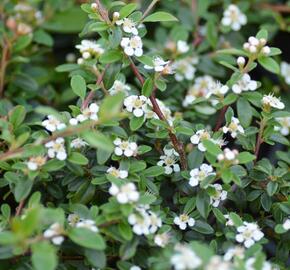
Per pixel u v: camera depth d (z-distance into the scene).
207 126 0.42
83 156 0.33
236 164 0.34
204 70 0.49
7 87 0.47
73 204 0.33
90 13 0.36
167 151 0.37
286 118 0.40
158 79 0.37
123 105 0.37
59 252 0.33
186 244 0.33
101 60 0.35
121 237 0.31
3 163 0.35
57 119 0.34
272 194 0.35
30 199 0.33
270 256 0.37
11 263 0.32
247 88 0.37
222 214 0.35
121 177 0.34
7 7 0.48
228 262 0.31
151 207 0.34
